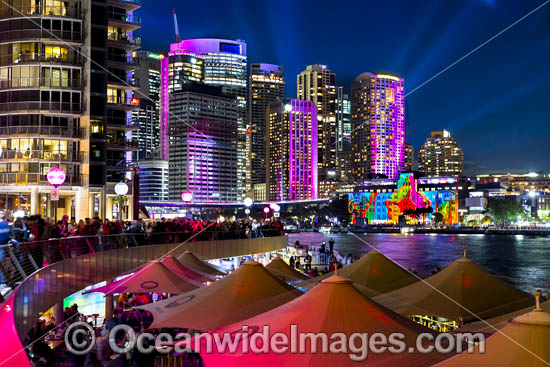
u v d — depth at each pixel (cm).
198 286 2108
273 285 1614
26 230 2000
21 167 7356
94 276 2678
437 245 18600
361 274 2208
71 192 7638
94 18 7700
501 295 1708
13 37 7312
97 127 7712
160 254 3656
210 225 4494
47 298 1942
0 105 7381
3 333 971
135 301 2705
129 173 8525
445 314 1609
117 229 3148
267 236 5572
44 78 7375
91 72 7638
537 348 794
